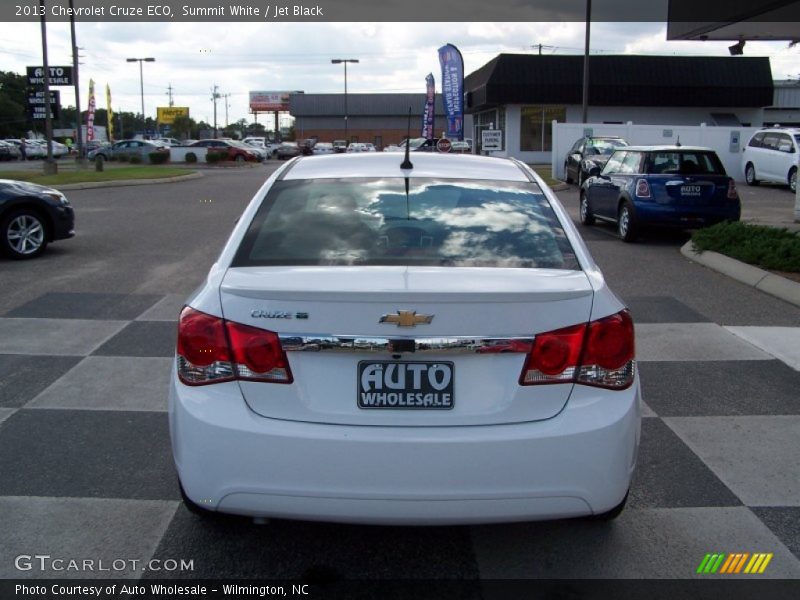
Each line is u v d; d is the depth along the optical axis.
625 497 3.27
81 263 10.13
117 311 7.68
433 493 2.93
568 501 3.00
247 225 3.74
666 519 3.88
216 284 3.20
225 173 33.84
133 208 17.06
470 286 3.05
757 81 39.38
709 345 6.81
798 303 8.13
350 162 4.42
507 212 3.89
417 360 2.99
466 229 3.71
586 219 15.15
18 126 95.94
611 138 23.70
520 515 2.99
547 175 28.69
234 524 3.61
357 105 74.94
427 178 4.19
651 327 7.38
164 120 103.69
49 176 25.53
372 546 3.62
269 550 3.58
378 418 2.99
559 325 3.04
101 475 4.28
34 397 5.43
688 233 13.97
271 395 3.01
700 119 40.00
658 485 4.24
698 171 12.65
